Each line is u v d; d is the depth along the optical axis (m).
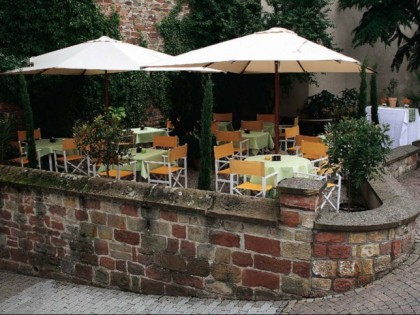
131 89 11.37
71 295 6.15
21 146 8.98
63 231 6.57
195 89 12.04
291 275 5.08
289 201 4.96
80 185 6.30
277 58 5.77
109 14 10.75
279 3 13.27
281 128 11.82
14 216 7.02
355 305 4.71
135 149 8.36
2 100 9.64
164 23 11.97
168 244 5.77
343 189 8.21
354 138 5.97
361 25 13.59
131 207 5.93
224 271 5.46
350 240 4.91
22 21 9.54
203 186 6.29
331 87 15.49
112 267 6.24
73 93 10.52
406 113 10.44
